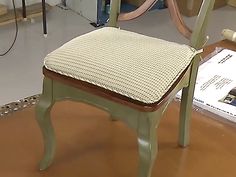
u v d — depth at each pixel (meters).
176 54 1.31
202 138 1.70
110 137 1.68
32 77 2.29
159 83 1.18
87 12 2.99
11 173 1.48
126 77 1.18
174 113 1.83
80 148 1.62
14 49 2.56
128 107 1.20
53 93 1.33
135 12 1.55
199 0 3.12
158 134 1.71
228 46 2.32
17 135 1.66
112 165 1.54
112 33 1.42
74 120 1.77
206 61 2.13
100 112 1.82
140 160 1.23
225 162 1.59
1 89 2.17
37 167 1.52
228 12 3.28
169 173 1.52
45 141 1.46
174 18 1.47
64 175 1.49
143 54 1.27
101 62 1.23
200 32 1.38
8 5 2.93
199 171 1.54
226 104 1.82
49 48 2.59
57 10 3.10
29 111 1.81
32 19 2.91
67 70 1.24
